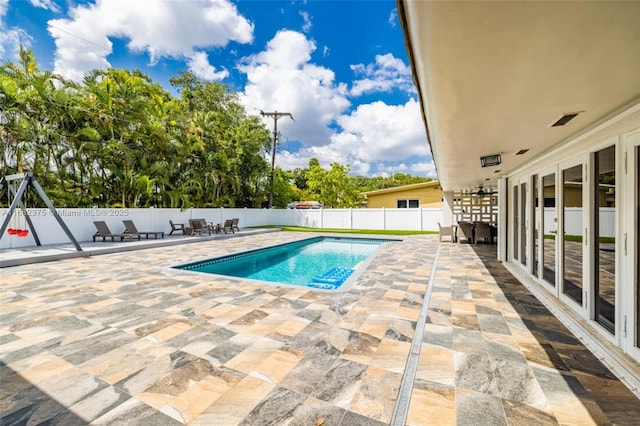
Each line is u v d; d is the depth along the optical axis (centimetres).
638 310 254
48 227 1012
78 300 447
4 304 429
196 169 1689
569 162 379
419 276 598
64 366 262
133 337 319
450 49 146
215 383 236
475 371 250
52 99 1107
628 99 220
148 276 602
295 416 199
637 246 253
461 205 1261
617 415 195
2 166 1019
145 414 202
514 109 236
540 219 493
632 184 255
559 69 168
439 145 361
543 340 307
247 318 374
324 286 665
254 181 2138
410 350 288
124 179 1299
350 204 2705
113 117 1252
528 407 205
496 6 113
